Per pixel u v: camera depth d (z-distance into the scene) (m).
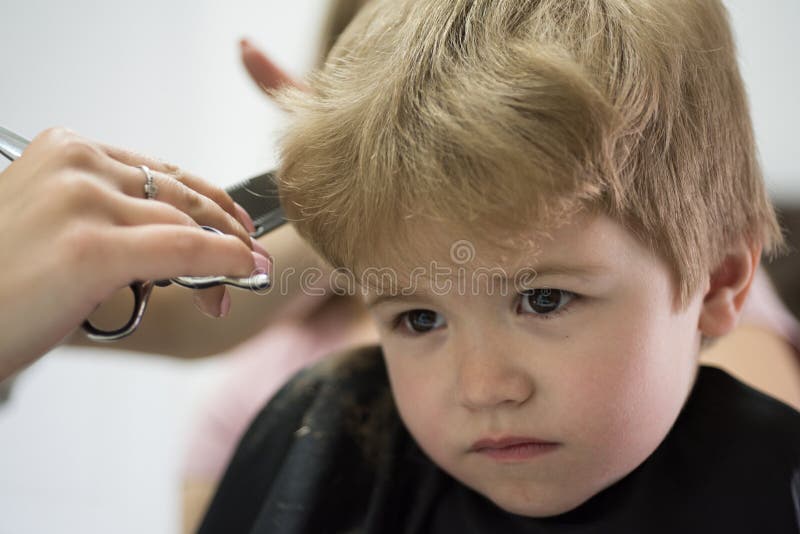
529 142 0.43
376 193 0.47
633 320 0.50
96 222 0.45
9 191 0.46
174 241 0.45
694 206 0.52
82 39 1.48
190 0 1.50
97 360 1.47
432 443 0.56
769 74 1.42
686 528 0.57
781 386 0.83
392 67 0.49
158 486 1.46
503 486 0.55
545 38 0.47
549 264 0.47
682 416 0.61
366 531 0.67
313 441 0.71
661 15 0.51
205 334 0.92
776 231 0.68
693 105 0.51
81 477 1.46
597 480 0.54
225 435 1.08
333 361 0.77
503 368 0.50
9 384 0.72
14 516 1.42
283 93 0.60
